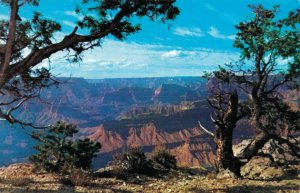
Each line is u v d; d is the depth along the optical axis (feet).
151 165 78.79
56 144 68.44
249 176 78.79
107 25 54.95
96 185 60.90
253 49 74.33
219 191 55.93
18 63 51.67
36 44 54.85
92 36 54.03
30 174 65.92
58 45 52.85
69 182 60.39
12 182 57.82
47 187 56.18
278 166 83.25
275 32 71.92
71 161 69.05
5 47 50.37
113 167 74.38
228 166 74.23
